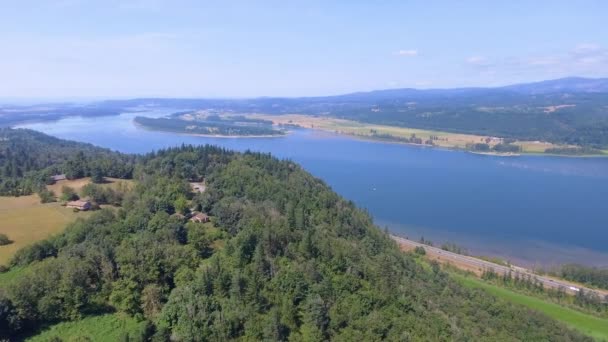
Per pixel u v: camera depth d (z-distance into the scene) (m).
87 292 106.94
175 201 159.00
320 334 100.88
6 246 138.12
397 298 118.12
